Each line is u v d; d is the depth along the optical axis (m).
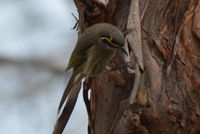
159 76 12.23
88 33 13.53
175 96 12.09
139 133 11.84
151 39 12.55
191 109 12.09
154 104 11.98
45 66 20.02
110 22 13.30
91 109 13.34
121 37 12.86
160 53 12.45
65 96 13.07
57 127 12.80
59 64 20.14
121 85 12.54
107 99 12.71
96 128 13.05
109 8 13.09
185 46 12.29
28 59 20.00
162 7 12.73
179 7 12.62
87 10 13.09
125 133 12.02
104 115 12.73
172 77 12.22
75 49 13.76
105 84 12.79
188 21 12.37
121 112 12.36
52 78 19.81
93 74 13.11
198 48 12.28
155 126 12.00
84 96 13.41
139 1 12.85
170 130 12.05
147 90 12.07
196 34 12.24
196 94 12.15
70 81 13.34
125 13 13.07
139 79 11.62
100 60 13.23
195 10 12.37
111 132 12.54
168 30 12.60
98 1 12.77
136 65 11.62
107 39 13.01
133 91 11.40
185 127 12.09
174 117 12.00
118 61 13.02
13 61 19.83
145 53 12.43
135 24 11.95
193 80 12.17
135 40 11.82
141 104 11.96
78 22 13.79
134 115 11.82
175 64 12.28
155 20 12.71
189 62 12.25
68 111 12.95
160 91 12.10
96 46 13.32
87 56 13.51
